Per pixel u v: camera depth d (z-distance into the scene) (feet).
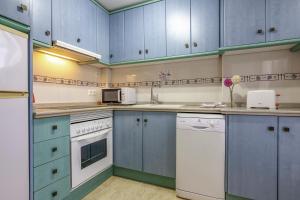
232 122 5.32
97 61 7.97
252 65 6.76
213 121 5.44
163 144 6.53
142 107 6.89
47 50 6.32
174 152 6.34
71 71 7.86
